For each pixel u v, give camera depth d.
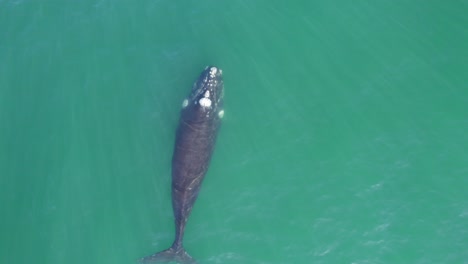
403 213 32.00
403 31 37.84
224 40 37.75
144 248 32.41
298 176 33.69
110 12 39.41
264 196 33.31
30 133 35.59
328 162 33.94
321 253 31.41
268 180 33.72
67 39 38.38
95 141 35.34
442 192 32.31
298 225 32.31
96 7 39.59
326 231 31.98
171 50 37.50
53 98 36.59
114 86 36.84
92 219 33.22
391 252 31.05
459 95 35.38
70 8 39.62
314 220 32.34
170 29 38.28
